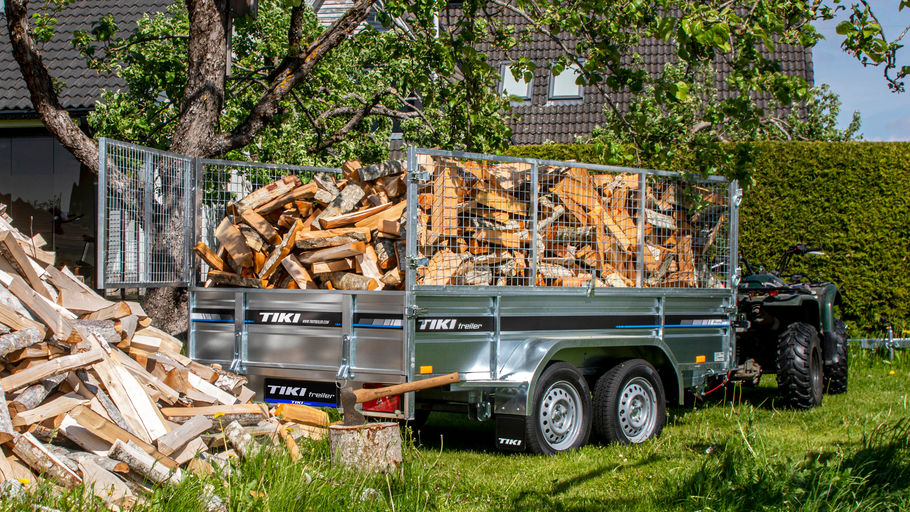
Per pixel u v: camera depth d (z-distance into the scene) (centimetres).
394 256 615
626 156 707
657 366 719
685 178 746
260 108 869
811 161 1209
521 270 622
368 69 1145
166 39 1039
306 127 1093
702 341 764
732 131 1229
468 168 599
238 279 650
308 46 923
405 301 546
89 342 485
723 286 793
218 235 673
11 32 790
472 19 899
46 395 450
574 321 649
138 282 640
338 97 1089
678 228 751
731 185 799
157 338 573
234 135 859
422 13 913
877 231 1192
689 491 470
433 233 576
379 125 1165
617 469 559
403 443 565
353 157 1074
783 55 1856
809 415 782
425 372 558
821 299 882
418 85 961
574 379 627
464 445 653
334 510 421
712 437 628
